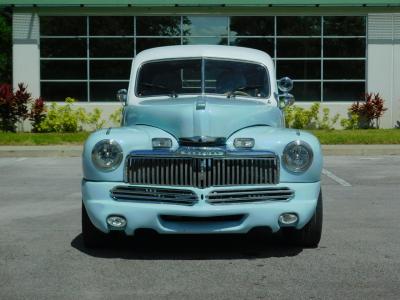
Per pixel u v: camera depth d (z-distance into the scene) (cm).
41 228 883
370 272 665
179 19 2439
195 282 633
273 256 732
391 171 1466
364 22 2442
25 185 1284
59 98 2464
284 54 2456
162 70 873
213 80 865
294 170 705
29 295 596
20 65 2434
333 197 1131
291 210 700
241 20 2441
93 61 2458
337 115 2430
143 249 767
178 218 702
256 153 699
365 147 1853
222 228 700
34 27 2423
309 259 717
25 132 2345
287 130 747
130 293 600
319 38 2452
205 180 694
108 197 702
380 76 2442
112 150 703
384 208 1024
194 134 720
